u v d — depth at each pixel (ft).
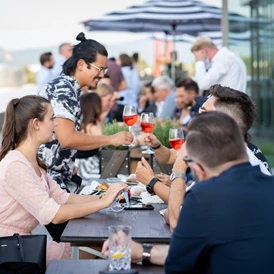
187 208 7.18
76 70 13.99
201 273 7.45
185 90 21.80
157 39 52.85
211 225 7.07
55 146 13.97
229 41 28.12
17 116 10.74
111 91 20.83
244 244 7.06
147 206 11.53
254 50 28.58
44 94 13.84
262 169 9.82
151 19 37.76
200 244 7.14
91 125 18.26
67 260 8.67
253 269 7.05
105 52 14.06
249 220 7.08
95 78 14.15
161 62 54.39
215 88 10.15
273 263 7.13
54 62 37.42
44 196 10.51
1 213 10.59
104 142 14.19
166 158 14.65
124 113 15.14
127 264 8.14
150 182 11.17
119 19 38.19
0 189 10.57
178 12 37.32
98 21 38.60
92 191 12.89
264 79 28.91
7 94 41.19
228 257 7.08
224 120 7.34
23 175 10.46
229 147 7.26
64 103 13.70
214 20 37.96
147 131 14.37
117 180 14.46
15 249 9.27
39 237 9.41
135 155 17.97
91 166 18.83
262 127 29.43
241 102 10.01
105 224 10.30
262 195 7.18
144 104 31.50
